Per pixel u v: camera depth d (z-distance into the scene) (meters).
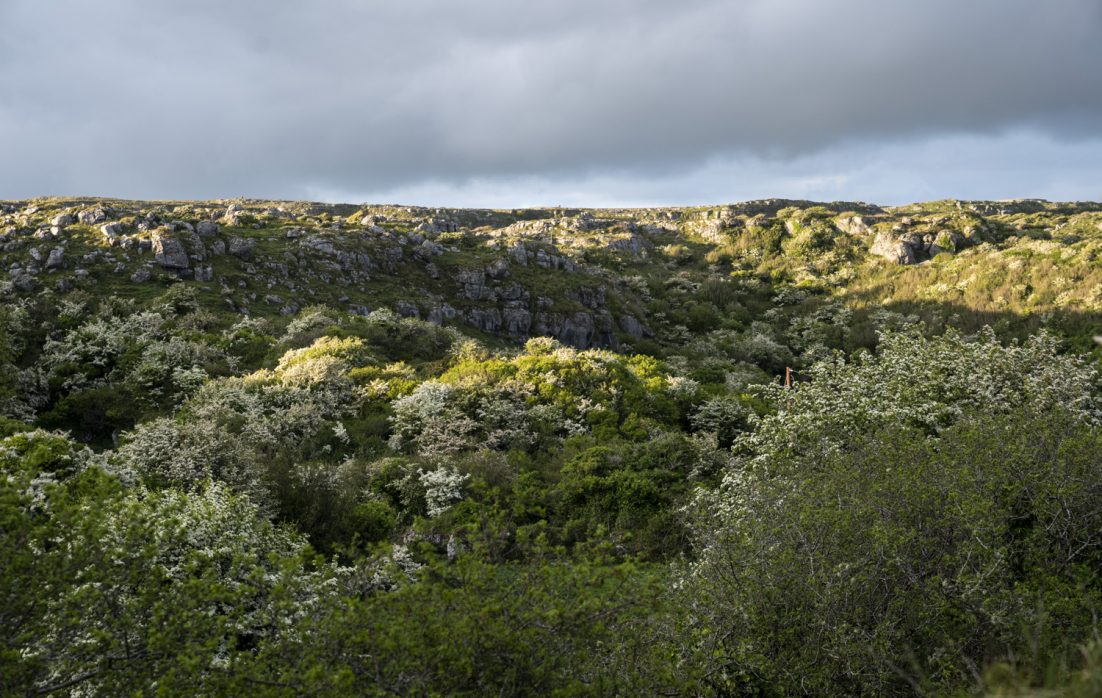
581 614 6.96
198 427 20.44
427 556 7.36
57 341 40.66
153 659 6.43
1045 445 10.84
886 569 7.85
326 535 18.38
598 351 42.34
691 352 78.12
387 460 24.97
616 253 143.25
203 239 66.75
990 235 129.50
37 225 64.62
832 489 9.44
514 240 103.38
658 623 7.74
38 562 6.33
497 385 33.81
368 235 82.25
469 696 6.41
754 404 36.16
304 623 6.70
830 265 136.88
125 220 65.94
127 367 37.38
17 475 7.41
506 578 7.70
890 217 157.38
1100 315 71.00
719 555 8.80
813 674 7.36
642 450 25.17
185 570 9.44
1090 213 143.12
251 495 17.67
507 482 22.89
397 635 6.31
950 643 6.96
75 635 6.61
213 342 44.56
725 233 172.50
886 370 20.27
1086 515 9.20
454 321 74.62
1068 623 7.29
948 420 17.48
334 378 35.31
